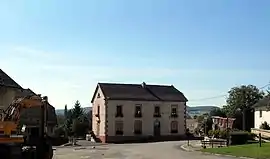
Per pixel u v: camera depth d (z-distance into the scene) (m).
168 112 84.56
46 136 29.77
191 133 89.94
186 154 41.91
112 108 80.06
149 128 82.56
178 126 85.12
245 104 90.69
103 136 79.06
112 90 82.12
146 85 86.56
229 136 51.88
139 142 76.19
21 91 42.81
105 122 79.19
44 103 28.72
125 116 80.88
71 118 101.81
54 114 65.56
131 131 81.00
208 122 83.25
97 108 83.62
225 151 41.59
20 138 25.50
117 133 79.69
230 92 93.69
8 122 25.16
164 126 83.88
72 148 55.56
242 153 38.44
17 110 26.70
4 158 24.80
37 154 27.78
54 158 38.28
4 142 24.78
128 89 84.19
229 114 90.75
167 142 68.94
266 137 56.06
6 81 41.94
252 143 50.44
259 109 72.25
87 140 83.88
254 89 92.12
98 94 83.56
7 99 41.06
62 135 73.69
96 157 39.59
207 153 42.31
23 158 26.72
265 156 35.00
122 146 60.06
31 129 28.62
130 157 39.38
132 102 81.75
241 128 88.00
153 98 83.56
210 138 57.31
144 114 82.44
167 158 37.38
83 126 91.19
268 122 68.81
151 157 38.91
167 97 85.19
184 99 86.12
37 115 38.88
